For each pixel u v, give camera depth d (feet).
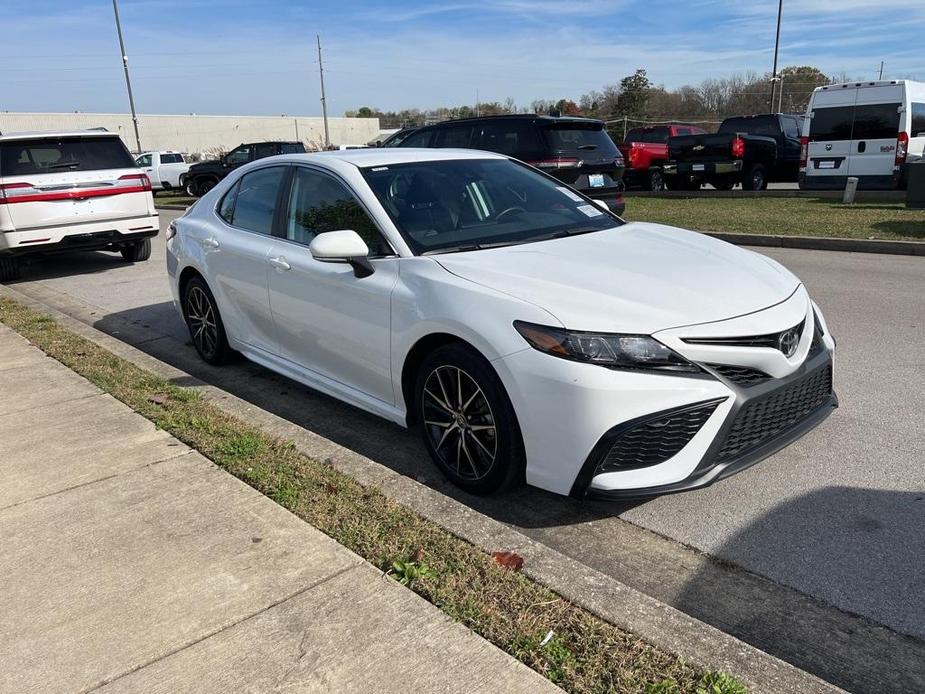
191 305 19.51
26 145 32.22
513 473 11.06
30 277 35.01
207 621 8.44
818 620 8.82
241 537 10.06
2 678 7.71
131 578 9.27
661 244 13.53
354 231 13.43
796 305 11.60
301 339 15.05
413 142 40.65
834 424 14.12
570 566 9.06
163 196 89.81
